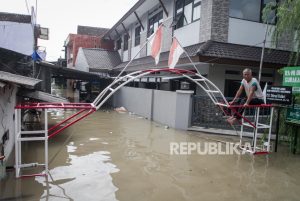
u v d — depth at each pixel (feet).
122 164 21.13
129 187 16.75
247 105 22.08
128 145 26.99
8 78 18.65
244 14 37.42
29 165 17.98
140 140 29.14
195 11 39.96
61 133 31.94
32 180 17.44
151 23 57.98
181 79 42.16
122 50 80.94
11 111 23.12
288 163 22.04
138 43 66.74
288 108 24.34
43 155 23.09
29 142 27.17
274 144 27.53
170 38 47.62
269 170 20.38
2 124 18.56
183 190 16.52
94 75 60.34
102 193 15.80
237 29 36.88
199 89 38.93
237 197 15.76
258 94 22.86
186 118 34.19
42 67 49.98
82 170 19.57
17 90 26.94
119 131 33.86
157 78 47.06
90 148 25.64
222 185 17.44
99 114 49.47
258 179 18.60
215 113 33.04
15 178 17.67
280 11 27.22
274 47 38.22
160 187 16.87
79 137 30.17
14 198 14.94
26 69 39.40
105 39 96.84
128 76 19.72
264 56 35.42
